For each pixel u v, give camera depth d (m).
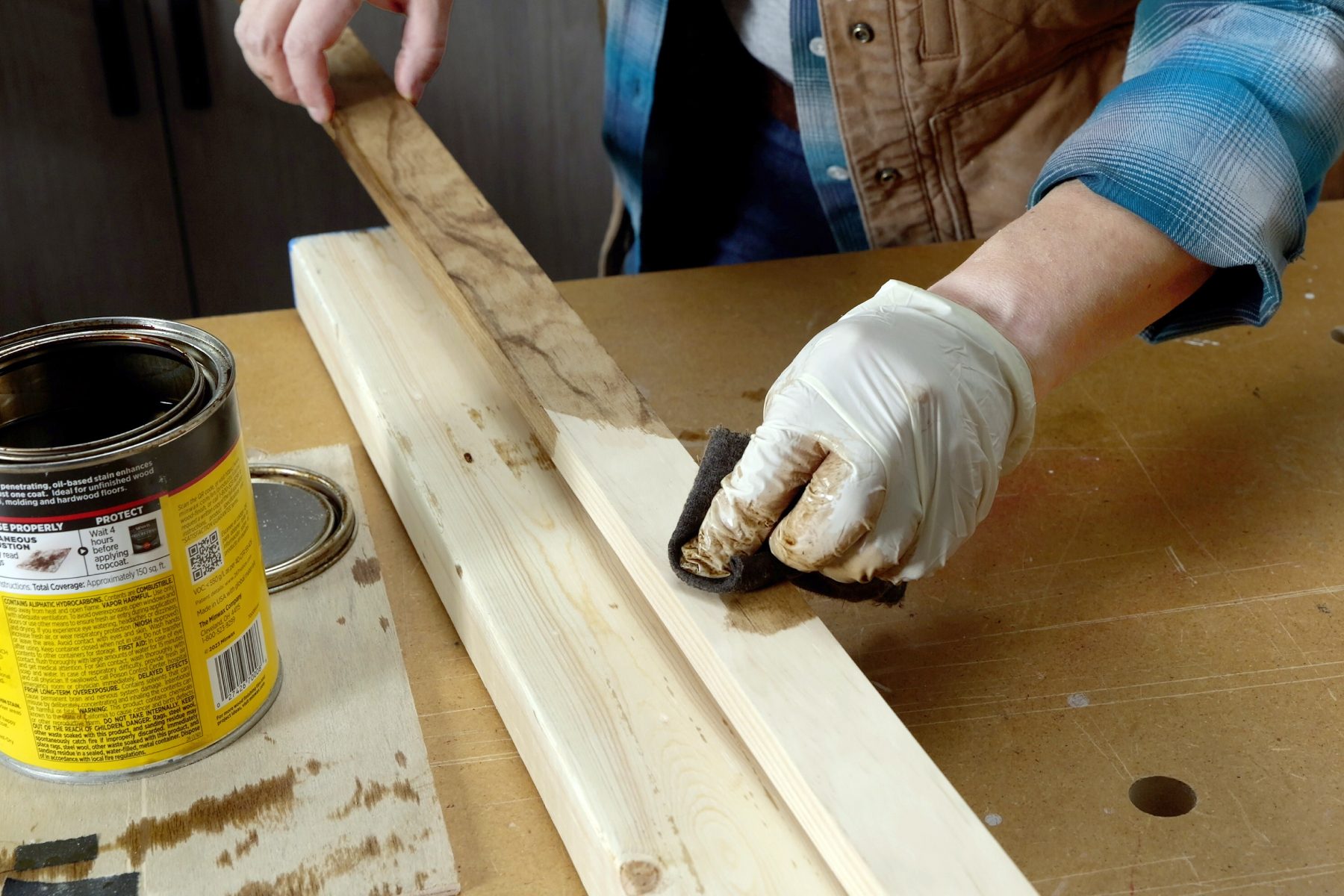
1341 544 0.84
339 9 1.12
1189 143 0.69
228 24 2.13
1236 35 0.72
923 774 0.55
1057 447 0.95
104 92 2.15
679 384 1.03
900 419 0.59
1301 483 0.91
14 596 0.57
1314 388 1.01
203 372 0.62
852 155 1.28
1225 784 0.66
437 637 0.78
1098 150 0.72
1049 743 0.69
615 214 1.58
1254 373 1.03
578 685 0.67
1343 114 0.72
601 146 2.47
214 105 2.23
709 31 1.34
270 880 0.59
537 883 0.61
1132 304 0.71
